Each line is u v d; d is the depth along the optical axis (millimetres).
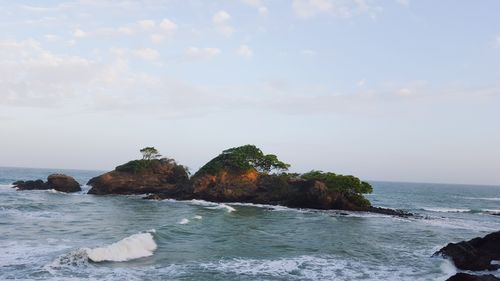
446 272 27125
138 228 40875
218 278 23750
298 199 74938
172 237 35625
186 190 84125
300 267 27297
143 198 83375
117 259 26500
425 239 42312
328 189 74312
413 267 28438
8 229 36281
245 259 28859
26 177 175125
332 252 32875
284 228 46094
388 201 121000
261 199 79875
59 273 22531
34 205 57906
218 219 51219
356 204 74438
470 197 172000
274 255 30703
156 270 24703
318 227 48500
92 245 30656
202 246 32719
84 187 113312
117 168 95500
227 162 86625
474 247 32188
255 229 43938
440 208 98938
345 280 24562
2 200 65250
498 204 128125
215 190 81500
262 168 91250
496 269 28125
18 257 25625
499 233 33438
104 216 50594
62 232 36312
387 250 34812
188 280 23016
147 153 102438
